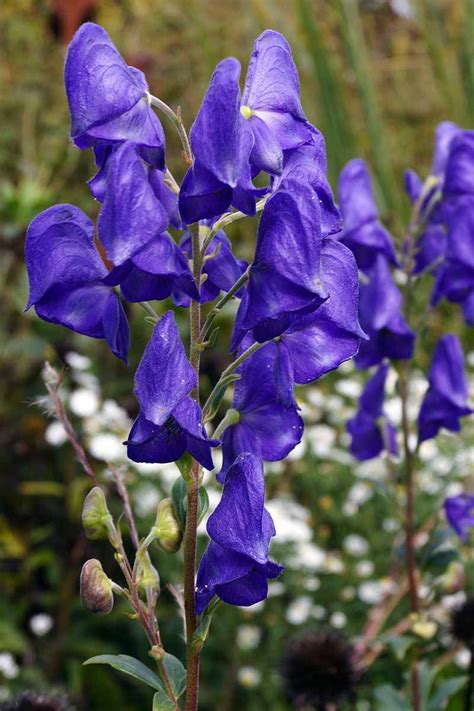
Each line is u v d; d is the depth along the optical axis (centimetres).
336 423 115
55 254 50
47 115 149
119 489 56
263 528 49
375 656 81
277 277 48
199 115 47
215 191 48
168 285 48
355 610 92
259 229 49
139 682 93
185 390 48
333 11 154
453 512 72
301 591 91
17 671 90
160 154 48
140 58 142
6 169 148
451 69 168
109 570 98
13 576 99
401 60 182
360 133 172
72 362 108
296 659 75
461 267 70
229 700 89
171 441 49
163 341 48
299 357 50
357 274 50
